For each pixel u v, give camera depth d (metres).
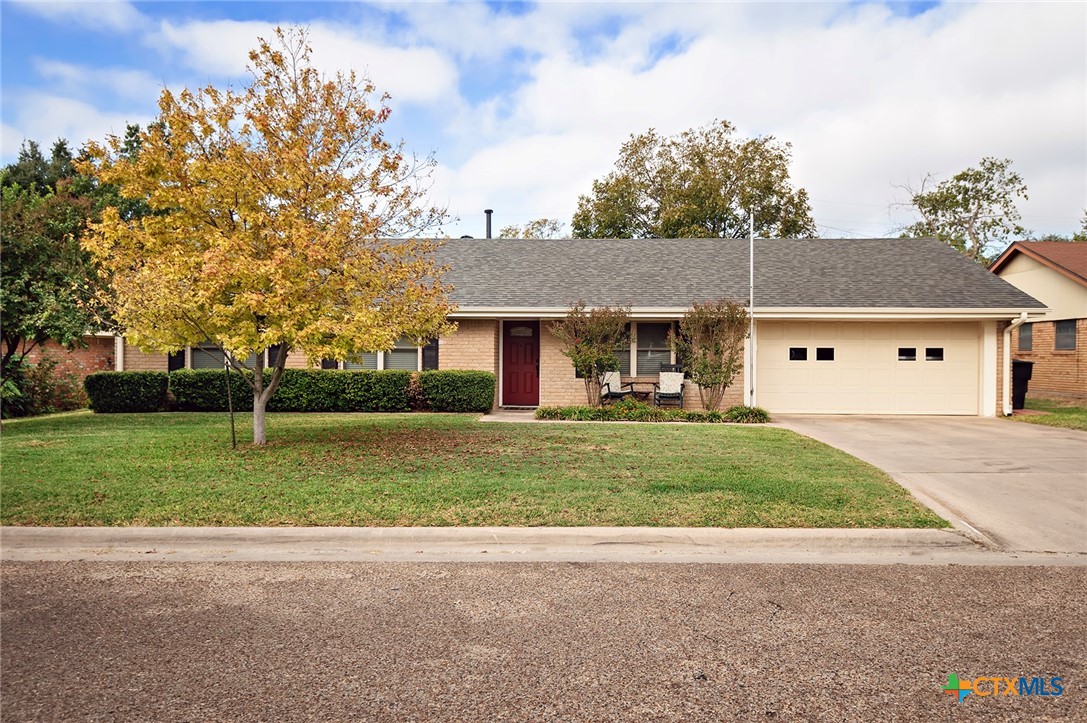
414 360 16.20
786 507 6.55
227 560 5.42
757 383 16.12
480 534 5.88
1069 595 4.70
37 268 13.10
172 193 8.63
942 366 16.11
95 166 8.83
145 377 15.20
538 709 3.18
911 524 6.09
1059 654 3.77
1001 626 4.16
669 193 31.66
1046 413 15.95
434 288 10.18
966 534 5.99
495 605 4.48
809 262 17.95
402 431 11.56
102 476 7.66
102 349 16.78
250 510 6.36
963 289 16.11
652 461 8.77
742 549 5.77
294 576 5.04
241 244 8.41
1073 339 20.84
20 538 5.81
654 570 5.20
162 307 8.56
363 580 4.96
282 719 3.08
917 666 3.62
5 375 14.30
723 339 14.58
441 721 3.07
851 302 15.44
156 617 4.27
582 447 9.89
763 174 31.38
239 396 15.31
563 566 5.29
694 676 3.50
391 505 6.54
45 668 3.57
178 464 8.38
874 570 5.23
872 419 15.02
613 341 14.53
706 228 31.02
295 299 8.71
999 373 15.77
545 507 6.49
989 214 35.16
